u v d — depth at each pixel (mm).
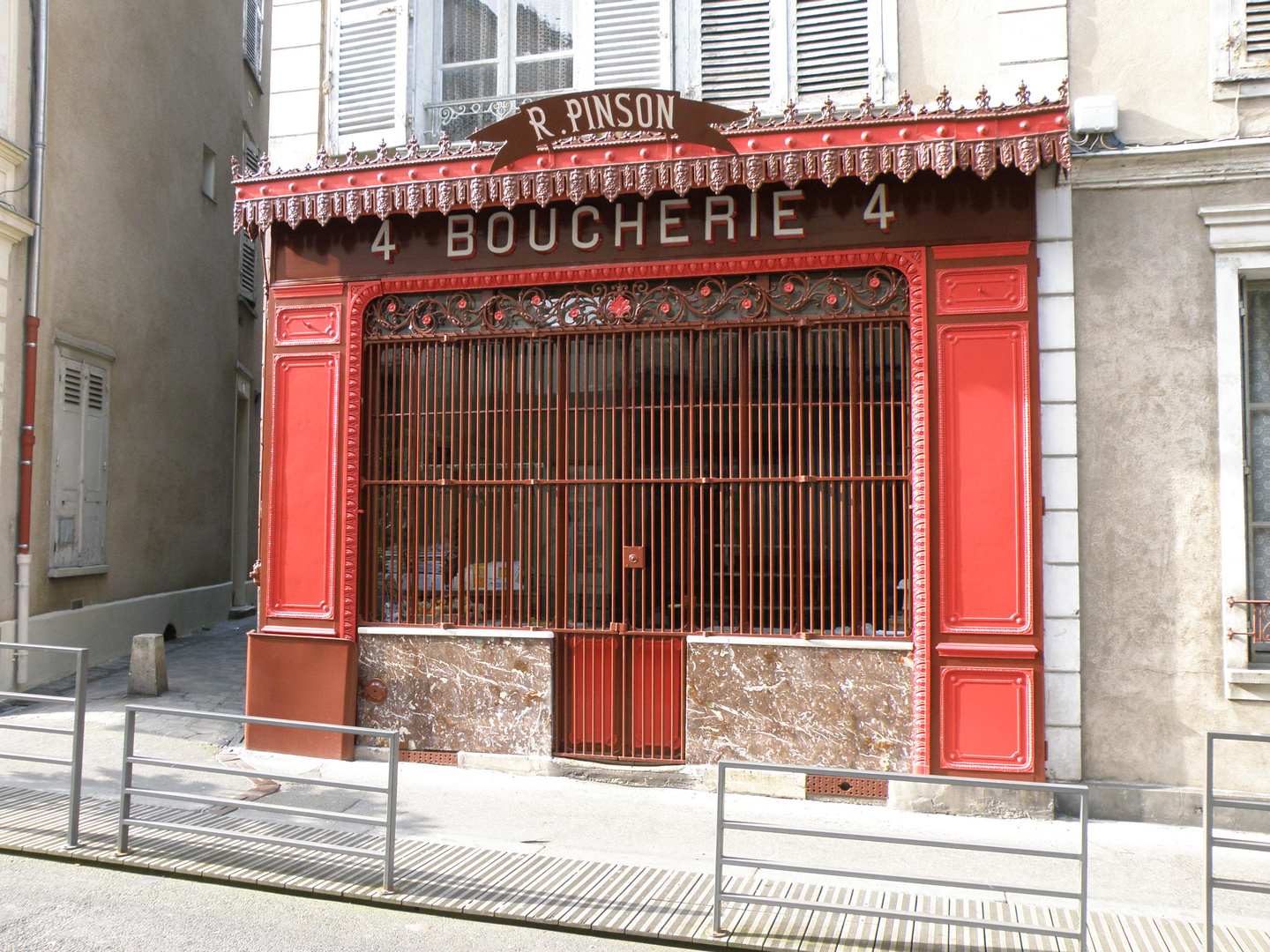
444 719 6867
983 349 6152
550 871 4938
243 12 14750
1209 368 6051
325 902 4555
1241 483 5957
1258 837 5734
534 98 7367
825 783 6285
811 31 6773
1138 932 4316
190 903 4480
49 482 9367
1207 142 6039
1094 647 6078
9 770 6500
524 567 6844
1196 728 5957
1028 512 6051
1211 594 5984
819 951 4078
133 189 11164
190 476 12836
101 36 10398
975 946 4156
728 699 6430
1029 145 5734
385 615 7043
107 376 10562
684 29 7023
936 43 6523
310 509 7078
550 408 6836
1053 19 6316
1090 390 6160
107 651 10453
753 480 6469
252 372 15547
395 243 7016
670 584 6598
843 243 6336
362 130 7504
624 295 6707
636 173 6219
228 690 9000
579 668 6723
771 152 6027
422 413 7039
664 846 5379
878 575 6328
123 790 5016
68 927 4137
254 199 6895
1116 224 6184
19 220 8773
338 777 6574
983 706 6059
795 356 6480
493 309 6918
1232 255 6035
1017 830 5754
